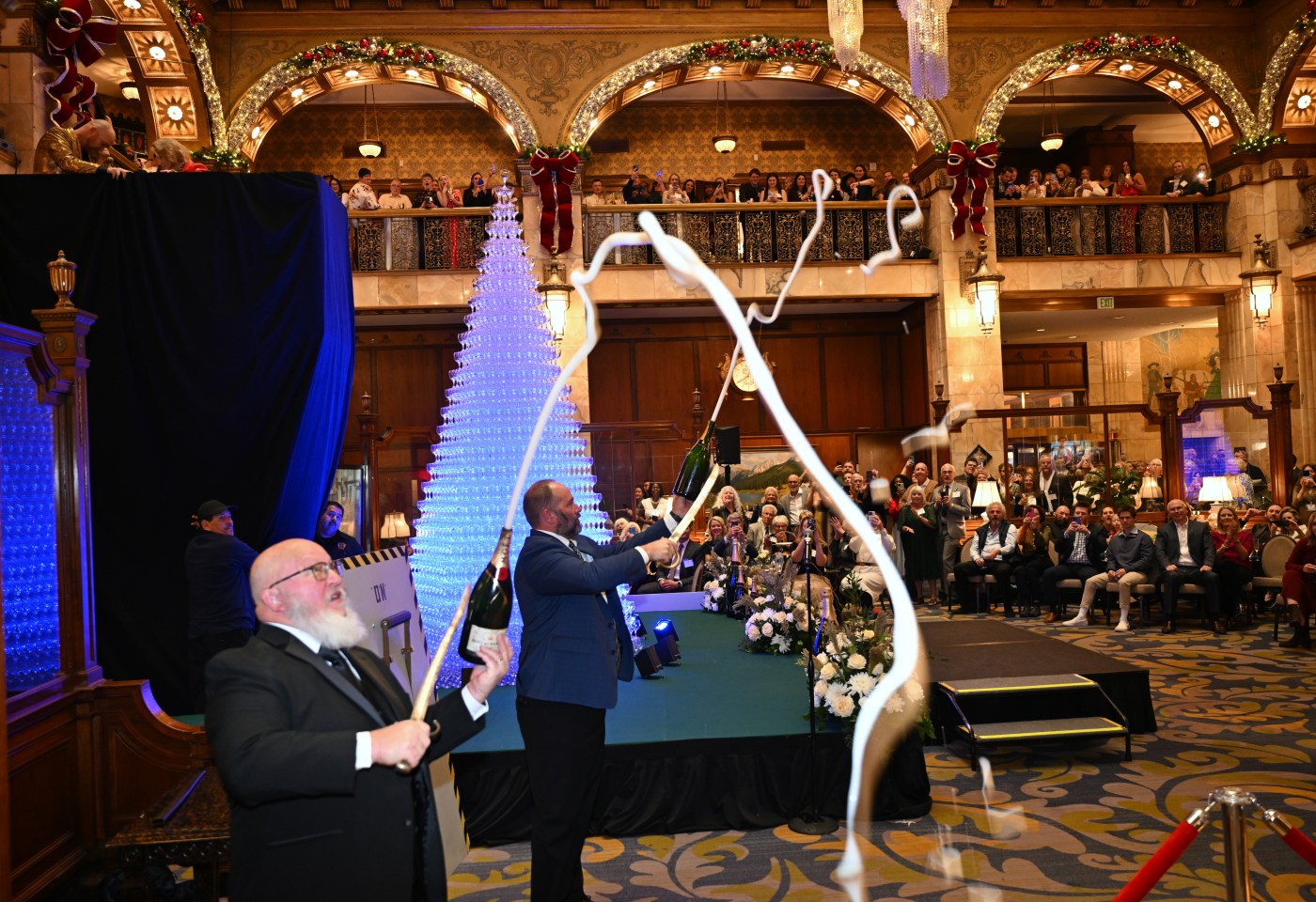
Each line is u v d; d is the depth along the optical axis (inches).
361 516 447.2
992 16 608.7
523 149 586.9
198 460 233.6
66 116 331.0
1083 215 626.2
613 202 629.9
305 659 90.4
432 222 594.6
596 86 589.3
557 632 139.1
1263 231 619.5
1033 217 623.5
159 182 237.8
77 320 168.6
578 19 588.7
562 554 138.2
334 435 270.4
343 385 274.2
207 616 206.4
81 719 162.7
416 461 520.1
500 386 256.5
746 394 712.4
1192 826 97.0
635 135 739.4
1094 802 195.9
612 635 146.7
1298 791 198.7
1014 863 166.1
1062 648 276.5
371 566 182.1
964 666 256.5
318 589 93.4
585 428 558.9
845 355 724.0
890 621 205.6
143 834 121.6
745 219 614.2
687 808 187.3
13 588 154.0
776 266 607.2
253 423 235.1
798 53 589.9
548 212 574.2
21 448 156.9
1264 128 617.0
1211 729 247.4
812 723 185.5
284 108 602.5
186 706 228.2
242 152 564.7
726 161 741.9
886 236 618.5
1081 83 713.6
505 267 265.7
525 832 185.2
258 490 233.6
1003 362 872.9
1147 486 542.6
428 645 248.8
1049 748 235.8
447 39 584.4
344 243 276.8
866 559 347.3
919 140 630.5
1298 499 493.0
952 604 493.4
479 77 585.3
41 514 160.7
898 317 716.7
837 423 722.2
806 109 746.8
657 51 590.2
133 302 234.5
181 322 235.1
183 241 236.5
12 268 233.1
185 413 233.9
